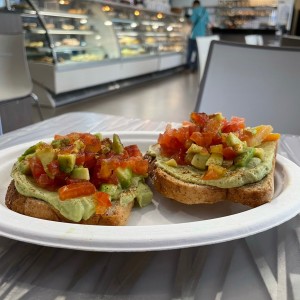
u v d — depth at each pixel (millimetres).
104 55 5988
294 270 610
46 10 4711
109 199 716
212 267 618
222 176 821
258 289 564
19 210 741
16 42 2924
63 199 687
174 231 608
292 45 3146
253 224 643
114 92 6152
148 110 4949
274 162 946
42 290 556
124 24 6562
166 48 8742
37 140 1188
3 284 566
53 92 4840
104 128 1500
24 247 661
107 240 583
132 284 575
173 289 565
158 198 903
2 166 974
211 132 895
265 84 2109
